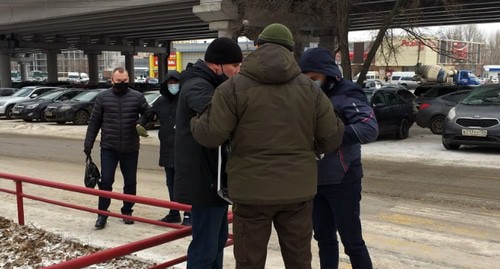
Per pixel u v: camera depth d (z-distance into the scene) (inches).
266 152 98.1
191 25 1483.8
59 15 1259.8
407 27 719.7
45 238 209.0
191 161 117.6
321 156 115.6
